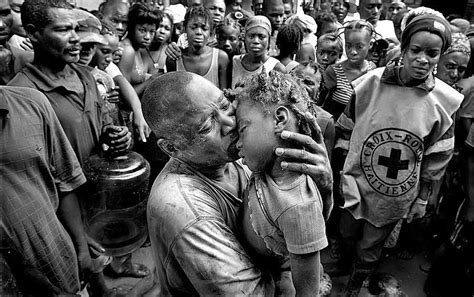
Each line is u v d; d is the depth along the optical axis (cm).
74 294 144
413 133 178
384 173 187
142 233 164
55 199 144
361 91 186
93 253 175
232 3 445
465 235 213
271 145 69
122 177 147
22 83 153
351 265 248
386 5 558
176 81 78
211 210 80
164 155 256
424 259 269
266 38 280
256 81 72
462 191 237
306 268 70
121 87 236
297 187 69
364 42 264
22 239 131
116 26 293
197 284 76
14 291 114
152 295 190
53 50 152
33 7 148
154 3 377
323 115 213
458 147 240
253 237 78
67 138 157
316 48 345
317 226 68
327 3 561
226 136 78
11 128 123
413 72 166
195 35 278
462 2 734
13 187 126
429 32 160
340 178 211
